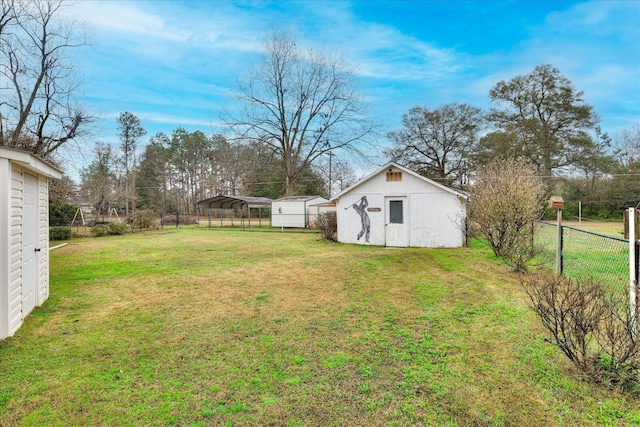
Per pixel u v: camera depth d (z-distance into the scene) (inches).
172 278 297.6
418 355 141.8
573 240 467.8
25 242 191.6
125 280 290.7
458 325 175.9
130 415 102.3
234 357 142.3
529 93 1224.8
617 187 1169.4
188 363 136.9
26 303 193.3
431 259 377.1
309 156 1228.5
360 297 232.8
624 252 366.0
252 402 109.0
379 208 523.5
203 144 1989.4
